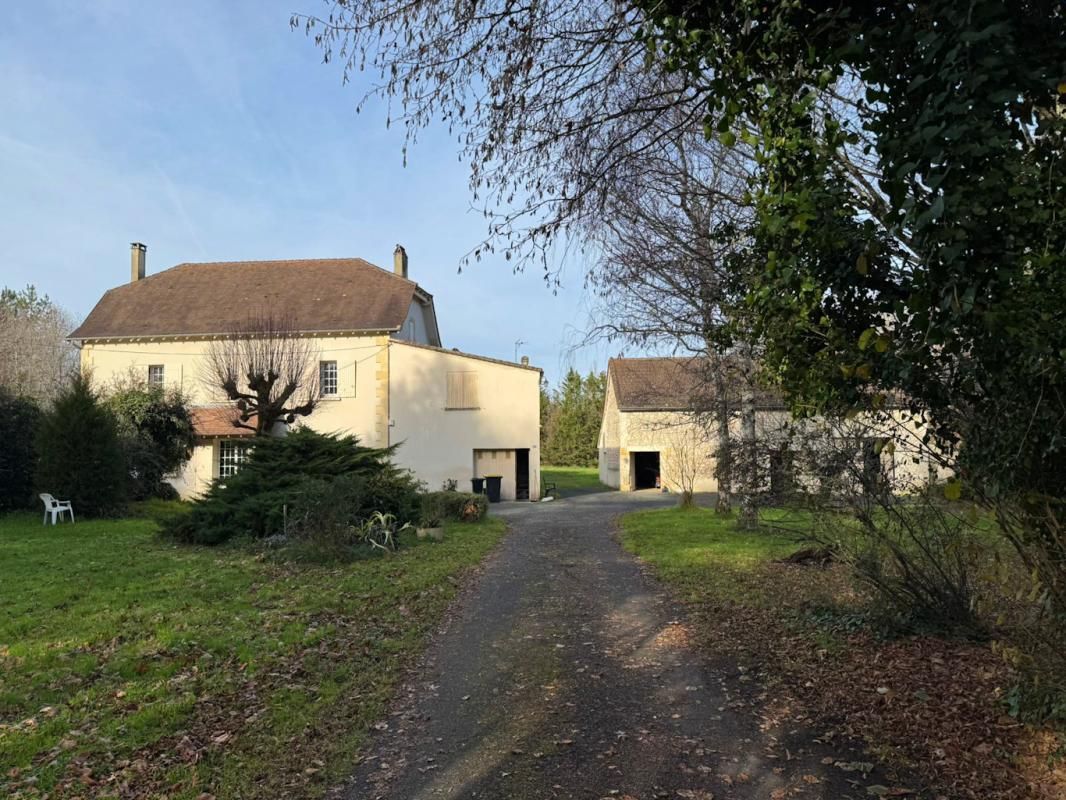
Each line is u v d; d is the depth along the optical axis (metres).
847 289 3.22
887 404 3.86
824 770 3.91
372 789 3.87
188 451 25.08
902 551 6.01
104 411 19.67
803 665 5.68
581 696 5.22
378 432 28.45
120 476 19.59
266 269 33.56
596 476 49.50
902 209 2.49
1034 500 3.19
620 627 7.25
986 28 2.16
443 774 4.02
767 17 2.96
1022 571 3.91
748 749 4.21
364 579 10.12
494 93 5.67
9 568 11.20
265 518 13.88
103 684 5.66
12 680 5.77
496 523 18.44
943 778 3.77
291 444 15.41
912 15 2.51
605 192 6.71
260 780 4.00
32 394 24.56
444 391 28.62
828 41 2.83
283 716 4.92
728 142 3.18
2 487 19.81
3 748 4.44
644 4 3.39
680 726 4.60
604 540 14.71
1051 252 2.33
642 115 6.71
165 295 32.16
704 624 7.20
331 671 5.92
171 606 8.37
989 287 2.33
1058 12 2.33
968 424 3.48
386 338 28.69
